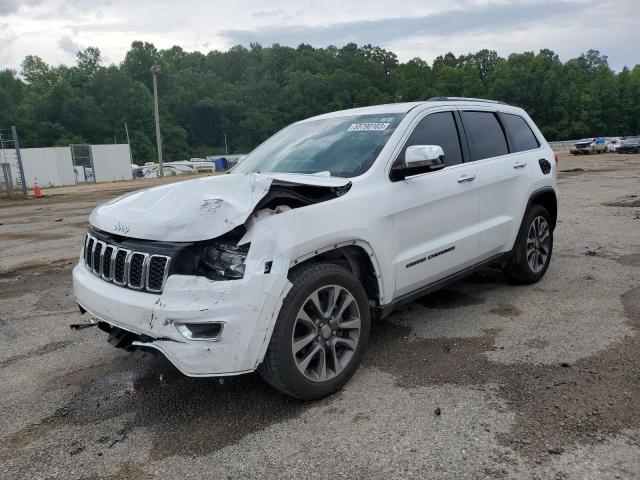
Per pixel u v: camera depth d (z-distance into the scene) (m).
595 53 152.00
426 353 3.96
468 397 3.28
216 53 150.12
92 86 93.44
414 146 3.79
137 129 95.44
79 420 3.27
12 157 35.44
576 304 4.87
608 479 2.47
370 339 4.28
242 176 3.47
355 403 3.28
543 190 5.41
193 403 3.40
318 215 3.26
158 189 3.72
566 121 98.75
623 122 108.88
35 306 5.71
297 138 4.70
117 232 3.27
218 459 2.79
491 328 4.39
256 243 2.96
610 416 2.97
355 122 4.48
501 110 5.36
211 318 2.85
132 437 3.05
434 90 110.75
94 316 3.42
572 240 7.71
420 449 2.77
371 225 3.55
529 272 5.38
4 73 97.00
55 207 17.52
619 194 13.31
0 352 4.43
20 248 9.32
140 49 113.00
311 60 128.25
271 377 3.12
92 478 2.70
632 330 4.17
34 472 2.77
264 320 2.95
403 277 3.89
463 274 4.57
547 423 2.94
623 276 5.68
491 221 4.79
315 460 2.73
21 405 3.50
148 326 2.97
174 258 2.94
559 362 3.68
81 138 85.50
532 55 113.00
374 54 125.50
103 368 4.02
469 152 4.68
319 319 3.28
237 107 113.19
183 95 110.25
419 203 3.96
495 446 2.76
